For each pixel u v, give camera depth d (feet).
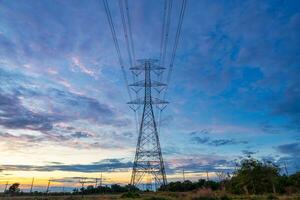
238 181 272.10
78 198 243.19
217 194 204.23
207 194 198.18
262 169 268.82
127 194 232.32
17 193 382.22
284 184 285.64
